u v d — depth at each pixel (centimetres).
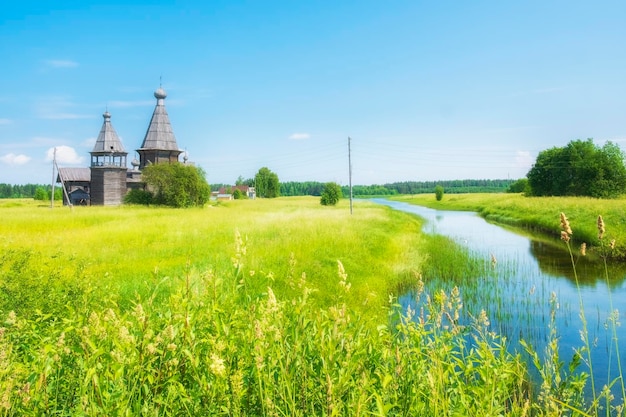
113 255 1573
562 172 6838
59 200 10388
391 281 1512
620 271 1823
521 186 10938
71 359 380
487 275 1711
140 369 336
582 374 368
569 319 1146
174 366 362
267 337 375
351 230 2295
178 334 384
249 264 1280
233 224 2561
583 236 2703
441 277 1648
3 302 700
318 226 2391
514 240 2905
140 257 1550
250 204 7275
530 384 675
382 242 2166
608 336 1017
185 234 2111
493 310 1227
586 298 1380
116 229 2297
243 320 428
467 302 1304
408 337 425
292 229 2266
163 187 5878
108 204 7206
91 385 328
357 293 1250
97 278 968
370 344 421
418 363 395
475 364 530
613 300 1349
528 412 430
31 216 3219
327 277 1309
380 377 367
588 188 6488
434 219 4866
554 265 1973
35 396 327
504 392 398
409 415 360
